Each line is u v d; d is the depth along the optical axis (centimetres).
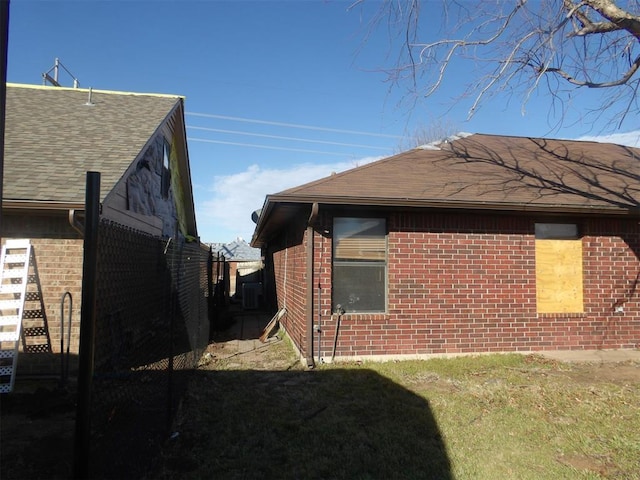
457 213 784
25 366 661
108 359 272
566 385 607
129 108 1134
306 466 372
